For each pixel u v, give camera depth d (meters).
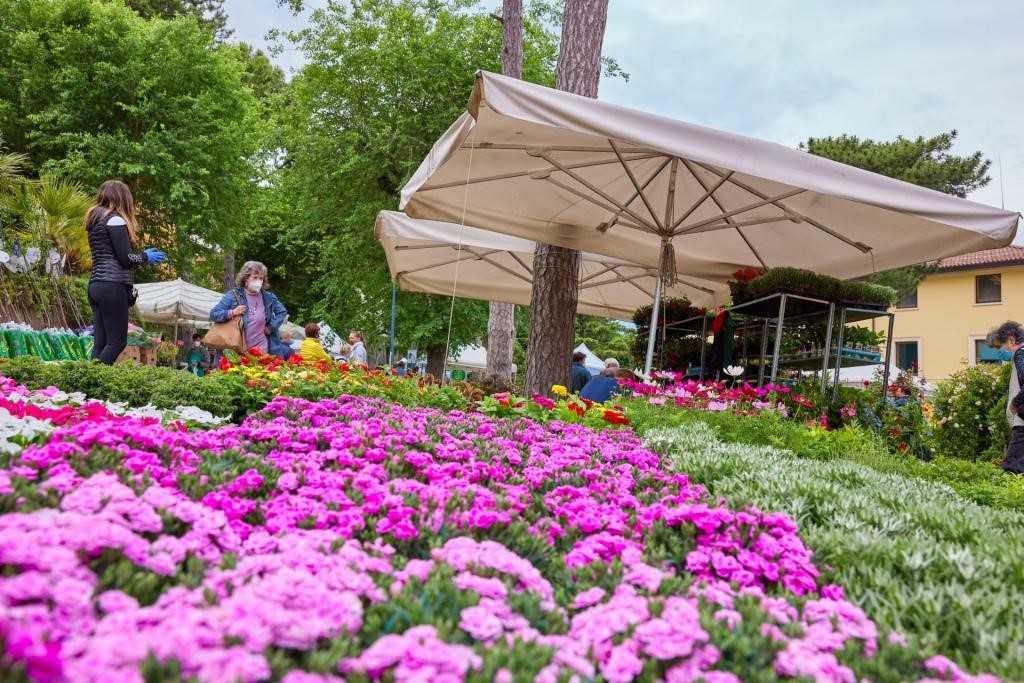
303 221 19.36
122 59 18.30
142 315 16.61
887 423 7.67
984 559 2.14
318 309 19.16
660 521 2.23
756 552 2.03
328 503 2.11
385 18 17.19
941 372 28.78
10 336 7.15
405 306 17.34
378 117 16.39
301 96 17.72
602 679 1.29
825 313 7.97
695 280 10.98
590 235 8.20
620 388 7.02
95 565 1.35
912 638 1.58
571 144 6.27
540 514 2.47
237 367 5.41
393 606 1.40
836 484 3.26
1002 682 1.35
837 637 1.49
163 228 20.28
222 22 31.84
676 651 1.30
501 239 9.45
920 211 5.54
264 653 1.16
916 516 2.77
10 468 1.92
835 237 7.56
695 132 5.32
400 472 2.71
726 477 3.22
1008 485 4.74
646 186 7.27
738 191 7.32
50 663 0.96
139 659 1.04
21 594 1.11
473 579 1.55
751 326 9.01
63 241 10.33
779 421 5.78
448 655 1.18
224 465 2.46
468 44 16.66
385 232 9.48
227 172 19.16
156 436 2.62
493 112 5.51
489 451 3.27
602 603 1.64
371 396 5.42
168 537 1.54
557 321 8.15
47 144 17.36
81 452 2.15
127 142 17.06
